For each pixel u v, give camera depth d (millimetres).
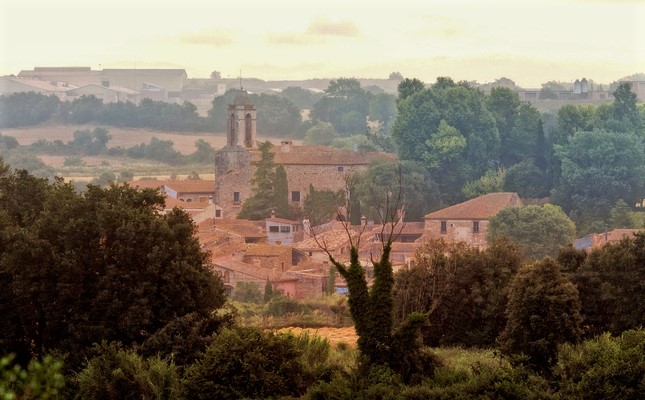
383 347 145875
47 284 168500
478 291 190375
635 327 185375
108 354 154500
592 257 192125
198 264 173625
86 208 175750
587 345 151875
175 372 151125
